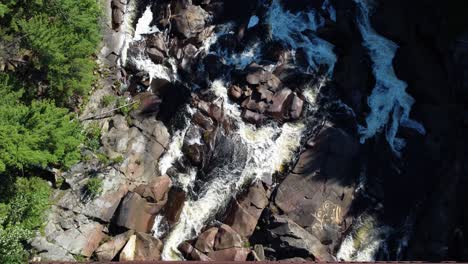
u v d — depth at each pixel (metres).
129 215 26.67
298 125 29.64
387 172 28.16
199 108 29.89
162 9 32.34
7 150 20.88
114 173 27.55
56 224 25.73
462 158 26.06
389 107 29.67
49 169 26.45
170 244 27.14
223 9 32.12
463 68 26.41
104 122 28.89
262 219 27.22
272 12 31.86
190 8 31.83
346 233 26.95
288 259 26.08
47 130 22.34
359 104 29.61
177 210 27.84
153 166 28.53
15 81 24.36
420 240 26.06
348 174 27.69
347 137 28.38
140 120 29.52
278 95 29.84
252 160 28.72
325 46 30.98
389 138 29.16
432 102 28.45
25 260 23.77
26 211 23.14
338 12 30.67
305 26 31.41
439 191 26.31
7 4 22.92
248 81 30.11
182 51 31.31
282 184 27.50
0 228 21.36
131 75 30.84
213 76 30.91
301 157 28.02
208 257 26.28
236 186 28.12
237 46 31.39
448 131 27.48
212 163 28.72
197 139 29.19
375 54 30.42
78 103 28.55
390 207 27.50
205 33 31.67
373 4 30.39
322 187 27.33
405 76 29.61
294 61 30.77
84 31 26.23
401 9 29.62
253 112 29.61
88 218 26.41
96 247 26.23
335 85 30.30
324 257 26.05
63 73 25.72
